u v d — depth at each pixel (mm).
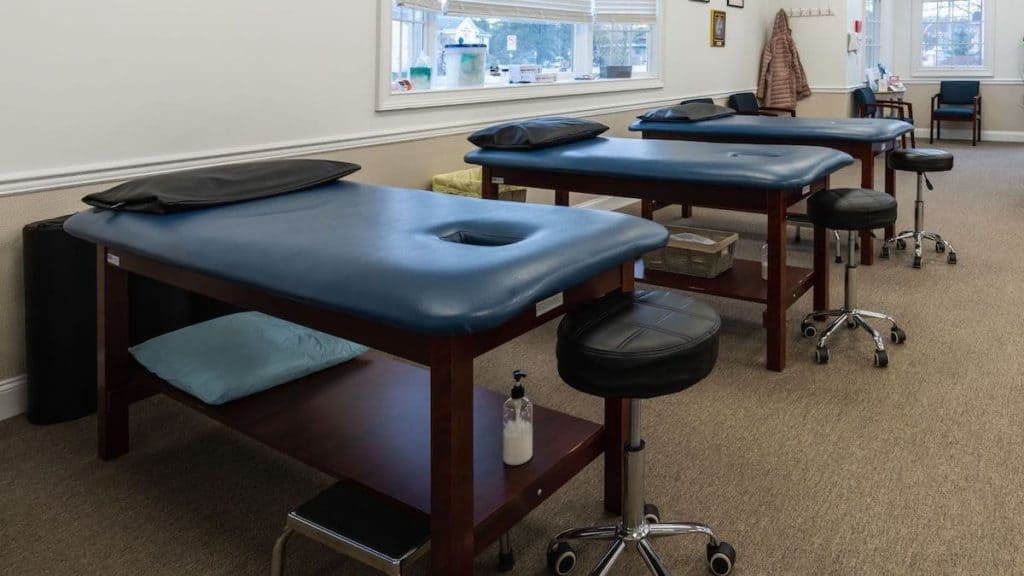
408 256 1302
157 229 1665
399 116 3395
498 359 2668
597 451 1635
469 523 1242
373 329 1268
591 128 3281
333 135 3100
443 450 1194
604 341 1241
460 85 3809
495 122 3959
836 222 2535
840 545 1554
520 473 1446
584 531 1485
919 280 3479
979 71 8867
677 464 1894
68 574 1511
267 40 2787
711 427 2092
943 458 1894
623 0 5008
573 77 4895
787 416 2152
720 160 2566
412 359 1215
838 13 7066
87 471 1927
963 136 9133
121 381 1974
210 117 2646
